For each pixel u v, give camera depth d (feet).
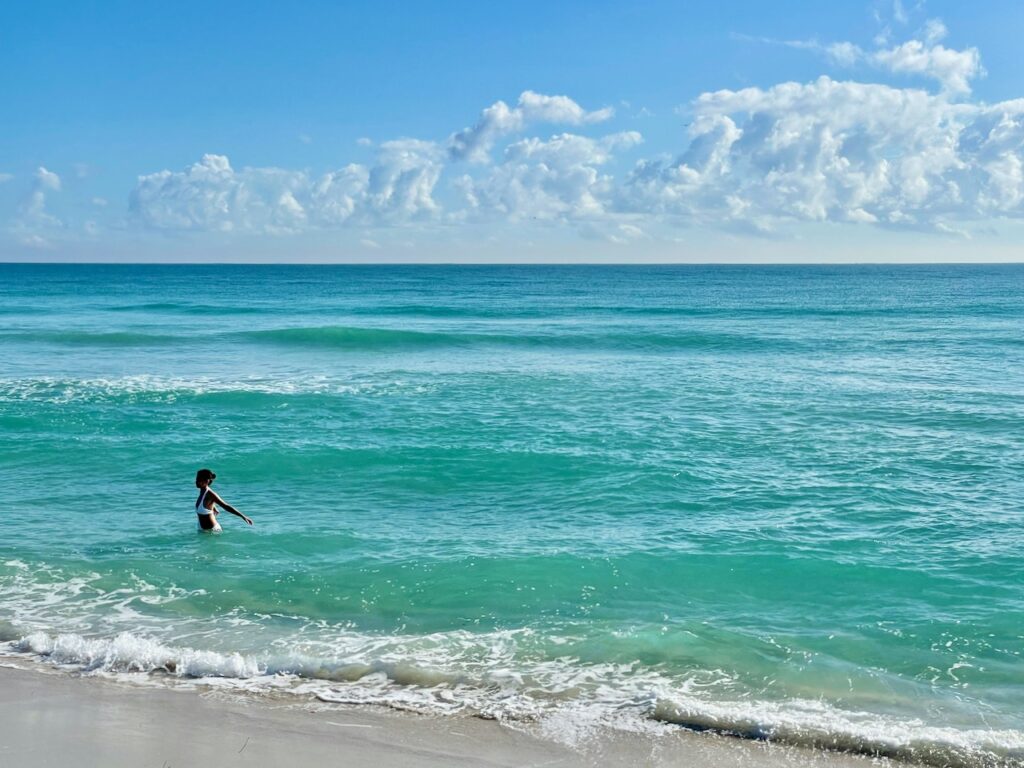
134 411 74.90
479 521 45.60
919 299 274.16
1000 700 26.94
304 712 25.40
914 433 66.33
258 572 37.88
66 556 39.70
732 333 148.97
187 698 26.20
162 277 512.63
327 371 101.50
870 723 25.29
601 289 361.71
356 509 47.80
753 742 24.11
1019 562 39.04
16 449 60.54
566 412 74.74
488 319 184.96
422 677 28.02
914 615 33.65
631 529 44.01
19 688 26.63
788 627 32.55
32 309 205.67
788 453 59.72
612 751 23.40
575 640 31.17
